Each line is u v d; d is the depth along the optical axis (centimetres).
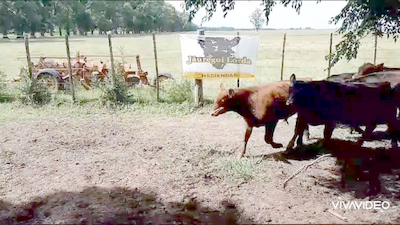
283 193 454
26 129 762
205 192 455
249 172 507
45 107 953
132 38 4006
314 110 559
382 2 533
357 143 643
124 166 552
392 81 596
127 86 1043
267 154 602
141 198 438
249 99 548
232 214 398
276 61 1972
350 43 644
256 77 1426
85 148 643
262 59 2055
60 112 912
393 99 582
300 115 575
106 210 405
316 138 693
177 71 1585
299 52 2178
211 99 1034
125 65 1134
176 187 471
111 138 705
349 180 497
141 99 1015
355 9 588
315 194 452
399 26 562
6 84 1120
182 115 898
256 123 559
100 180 496
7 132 736
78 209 408
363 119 591
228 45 930
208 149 628
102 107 960
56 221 381
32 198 438
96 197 440
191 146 648
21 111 916
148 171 529
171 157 589
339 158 579
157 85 1005
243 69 945
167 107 960
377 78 629
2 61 1700
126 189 465
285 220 385
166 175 512
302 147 627
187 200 432
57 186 475
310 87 543
